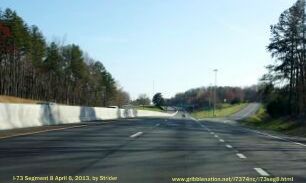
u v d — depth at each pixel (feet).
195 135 100.53
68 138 78.02
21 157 51.31
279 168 47.83
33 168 43.27
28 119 108.78
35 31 377.71
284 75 241.35
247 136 107.86
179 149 65.51
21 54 359.87
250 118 362.74
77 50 436.35
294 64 239.50
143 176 39.99
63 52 430.61
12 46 332.60
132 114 297.33
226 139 91.56
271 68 244.83
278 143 87.35
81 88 463.42
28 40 350.64
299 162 53.88
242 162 52.31
